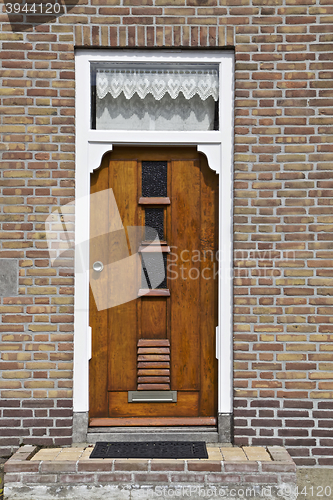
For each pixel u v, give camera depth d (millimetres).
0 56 3486
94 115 3611
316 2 3484
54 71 3502
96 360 3604
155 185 3646
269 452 3275
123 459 3121
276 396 3443
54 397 3441
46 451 3307
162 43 3480
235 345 3467
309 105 3498
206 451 3279
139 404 3604
